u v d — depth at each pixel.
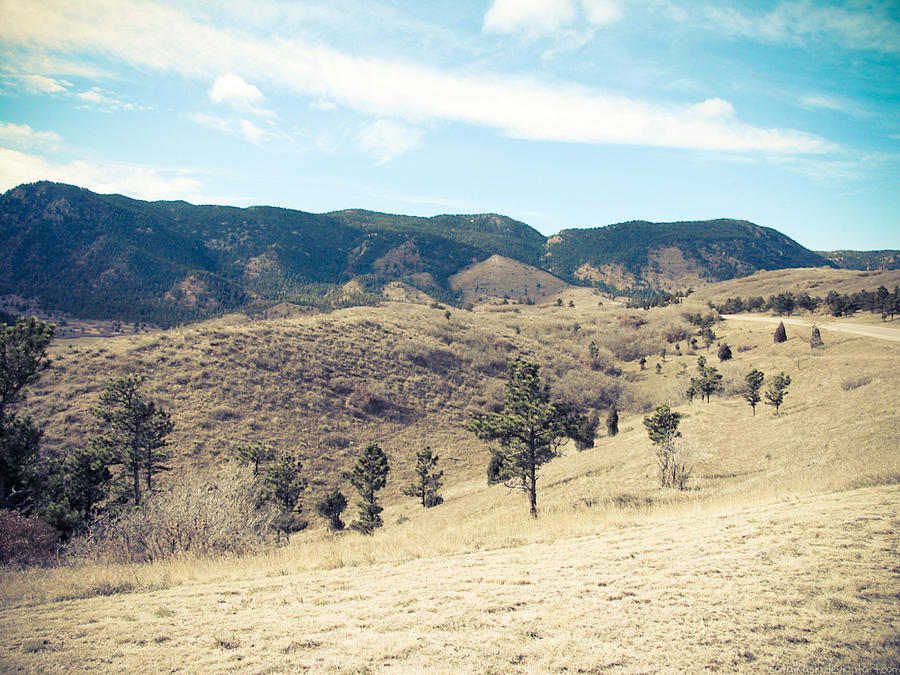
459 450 49.44
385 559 10.51
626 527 11.86
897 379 27.22
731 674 4.46
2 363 18.73
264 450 31.45
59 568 11.21
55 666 5.35
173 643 5.96
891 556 6.94
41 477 19.48
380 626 6.18
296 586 8.49
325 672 4.99
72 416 35.78
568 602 6.56
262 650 5.64
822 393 31.80
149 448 24.72
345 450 44.84
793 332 67.06
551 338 100.12
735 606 5.89
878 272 129.88
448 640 5.61
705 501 14.80
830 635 4.96
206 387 45.84
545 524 13.80
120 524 13.75
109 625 6.70
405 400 56.47
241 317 179.75
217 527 13.41
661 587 6.82
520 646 5.32
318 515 34.38
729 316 105.19
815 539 8.16
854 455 17.06
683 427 32.38
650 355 91.94
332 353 60.31
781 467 19.36
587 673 4.68
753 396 33.56
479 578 8.09
